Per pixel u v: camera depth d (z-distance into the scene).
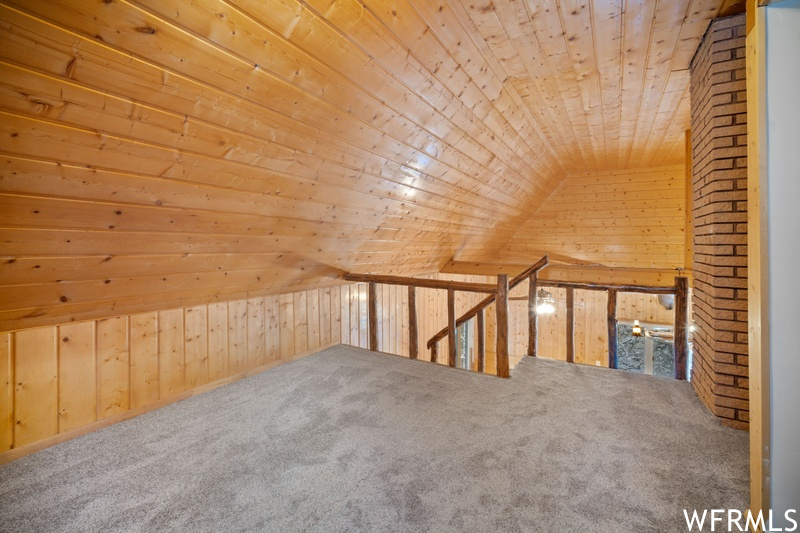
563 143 4.40
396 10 1.81
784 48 1.35
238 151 1.95
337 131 2.26
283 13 1.54
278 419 2.33
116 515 1.49
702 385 2.46
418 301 6.09
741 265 2.11
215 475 1.75
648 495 1.56
